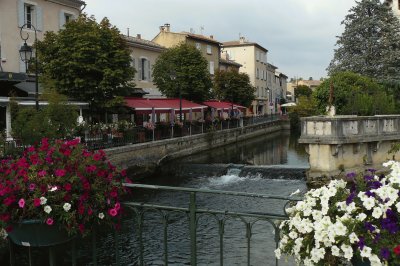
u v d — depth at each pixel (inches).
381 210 122.1
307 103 2566.4
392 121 895.7
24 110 693.9
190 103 1440.7
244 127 1831.9
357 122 831.1
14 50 1040.8
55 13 1167.6
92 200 161.3
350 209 126.1
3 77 840.9
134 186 177.8
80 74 965.2
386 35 1492.4
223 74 1967.3
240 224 538.9
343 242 122.9
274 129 2522.1
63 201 153.2
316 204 135.7
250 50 2866.6
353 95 1233.4
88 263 417.7
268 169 920.3
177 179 940.0
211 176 955.3
